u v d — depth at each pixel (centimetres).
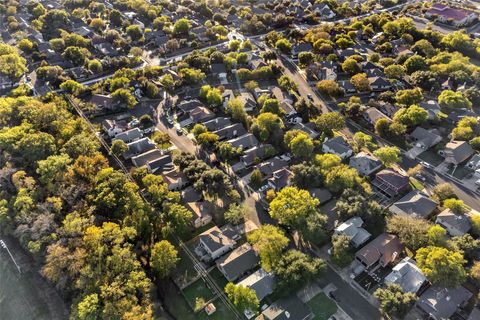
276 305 7350
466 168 10950
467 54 16850
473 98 13462
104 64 16012
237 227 9219
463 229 8719
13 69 14700
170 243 8762
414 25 19162
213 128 12325
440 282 7550
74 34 17562
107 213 9031
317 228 8519
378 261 8288
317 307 7500
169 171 10575
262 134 11662
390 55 16862
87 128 11862
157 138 11912
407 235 8438
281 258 7938
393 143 11969
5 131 10969
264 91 14188
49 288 8112
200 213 9312
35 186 9531
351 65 15262
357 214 8981
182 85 14888
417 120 12094
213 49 16725
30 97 13112
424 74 14475
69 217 8488
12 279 8356
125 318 6688
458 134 11662
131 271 7500
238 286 7300
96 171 9962
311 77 15400
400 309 7100
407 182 10156
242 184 10494
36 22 18775
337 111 13462
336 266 8319
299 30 18638
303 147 10794
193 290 7900
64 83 14050
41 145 10438
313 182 9956
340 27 18700
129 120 13025
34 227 8281
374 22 19650
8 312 7806
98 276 7456
